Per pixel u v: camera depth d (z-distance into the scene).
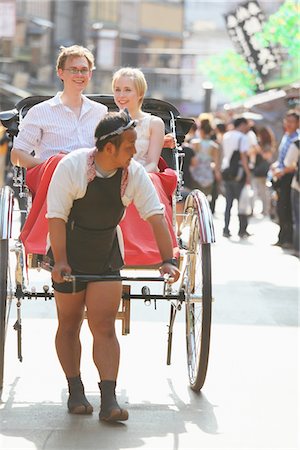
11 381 15.63
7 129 16.97
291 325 20.75
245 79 78.25
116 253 13.41
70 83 15.65
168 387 15.58
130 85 15.95
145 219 13.16
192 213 15.49
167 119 17.77
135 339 18.86
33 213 14.16
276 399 15.06
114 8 145.00
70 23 130.38
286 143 34.41
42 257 14.17
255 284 26.38
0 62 101.00
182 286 15.39
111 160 12.58
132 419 13.80
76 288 13.38
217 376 16.31
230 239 38.38
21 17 116.06
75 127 15.70
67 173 12.68
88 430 13.25
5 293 14.19
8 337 18.73
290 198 35.06
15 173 15.98
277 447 12.85
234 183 38.62
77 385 14.08
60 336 13.97
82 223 12.95
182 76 146.12
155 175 14.97
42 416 13.83
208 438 13.10
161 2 160.38
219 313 21.92
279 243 35.66
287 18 51.28
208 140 40.75
